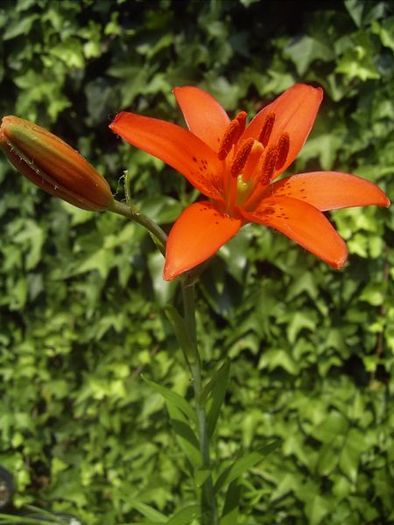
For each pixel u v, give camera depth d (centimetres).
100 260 68
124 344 71
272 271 66
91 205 36
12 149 34
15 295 74
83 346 74
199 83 63
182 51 62
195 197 64
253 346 67
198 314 67
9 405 77
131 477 73
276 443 44
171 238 33
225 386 43
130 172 66
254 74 62
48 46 66
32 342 76
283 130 40
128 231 67
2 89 70
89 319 72
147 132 36
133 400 71
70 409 77
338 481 68
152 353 71
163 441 72
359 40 59
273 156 36
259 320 66
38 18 65
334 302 65
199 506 45
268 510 71
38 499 78
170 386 70
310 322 65
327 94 61
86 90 66
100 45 65
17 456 78
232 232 34
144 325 70
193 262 32
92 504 76
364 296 64
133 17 64
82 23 65
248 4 58
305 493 70
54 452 78
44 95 67
